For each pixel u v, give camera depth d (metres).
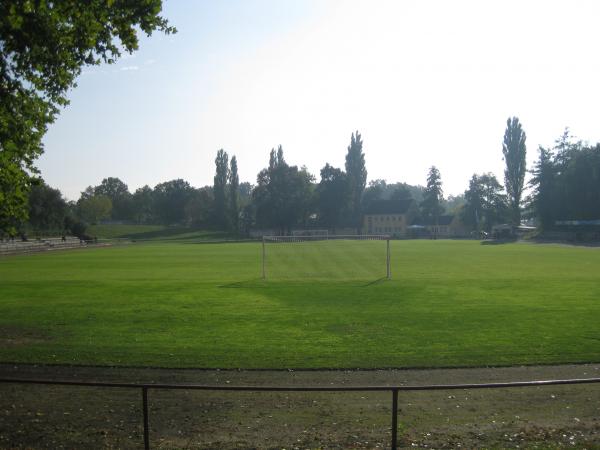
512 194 116.25
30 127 14.79
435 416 9.13
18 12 11.33
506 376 11.60
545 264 41.28
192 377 11.66
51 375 11.91
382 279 31.61
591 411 9.39
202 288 27.75
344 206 137.75
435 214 153.00
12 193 15.20
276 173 137.88
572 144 105.06
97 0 12.43
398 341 14.98
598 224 90.38
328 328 16.97
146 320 18.56
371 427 8.61
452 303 21.86
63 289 27.53
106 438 8.24
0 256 60.06
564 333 15.87
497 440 8.02
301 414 9.26
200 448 7.78
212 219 146.62
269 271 37.31
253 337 15.68
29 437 8.30
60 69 13.68
